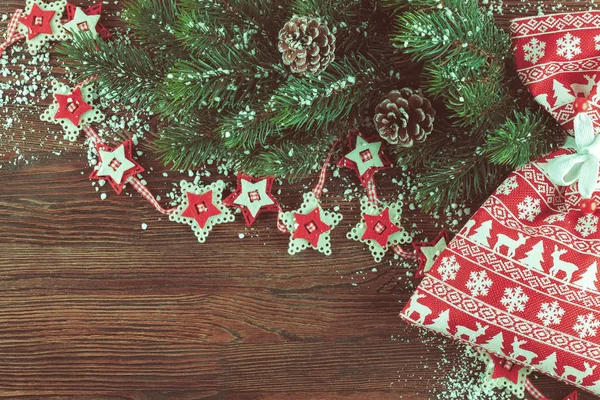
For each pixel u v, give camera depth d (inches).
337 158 29.5
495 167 27.5
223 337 29.4
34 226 29.6
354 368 29.2
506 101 26.1
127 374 29.3
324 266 29.4
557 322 26.3
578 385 26.6
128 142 29.5
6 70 29.7
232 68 25.0
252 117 25.4
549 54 26.4
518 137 24.9
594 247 26.4
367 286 29.3
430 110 26.4
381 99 27.4
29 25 29.5
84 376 29.4
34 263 29.6
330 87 25.0
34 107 29.7
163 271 29.5
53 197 29.6
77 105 29.4
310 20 24.3
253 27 26.2
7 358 29.4
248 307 29.4
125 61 27.2
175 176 29.7
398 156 28.0
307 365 29.2
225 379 29.3
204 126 26.9
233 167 29.4
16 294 29.5
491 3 29.4
